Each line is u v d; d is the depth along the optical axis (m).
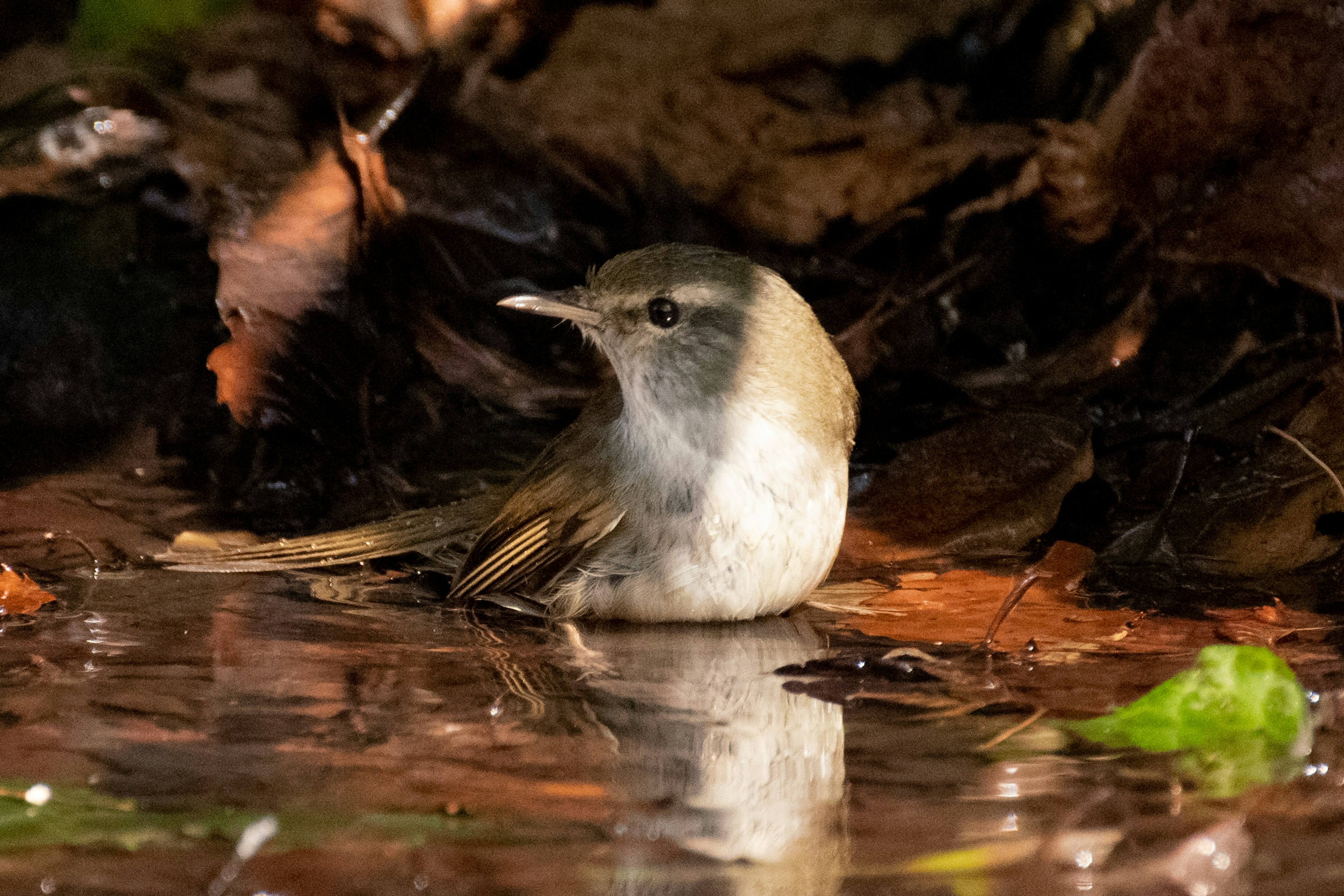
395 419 12.22
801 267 13.69
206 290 13.27
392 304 12.67
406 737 6.18
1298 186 12.31
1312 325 12.12
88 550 9.90
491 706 6.70
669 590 8.59
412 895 4.59
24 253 13.27
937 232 13.73
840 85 15.45
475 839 5.02
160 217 13.73
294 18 14.77
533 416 12.48
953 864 4.84
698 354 8.44
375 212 12.87
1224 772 5.75
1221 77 12.59
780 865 4.80
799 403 8.52
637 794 5.50
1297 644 7.85
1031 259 13.41
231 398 11.79
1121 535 10.20
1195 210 12.69
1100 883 4.69
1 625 8.12
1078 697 6.84
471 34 14.79
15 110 14.38
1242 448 10.88
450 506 10.18
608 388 9.45
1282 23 12.37
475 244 13.64
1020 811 5.31
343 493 11.40
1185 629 8.20
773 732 6.31
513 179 14.13
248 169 13.16
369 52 14.62
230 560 9.84
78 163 13.84
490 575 9.13
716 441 8.46
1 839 5.00
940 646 7.93
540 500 9.02
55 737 6.09
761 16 15.73
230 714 6.48
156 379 12.70
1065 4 14.77
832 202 14.09
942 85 15.37
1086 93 14.41
